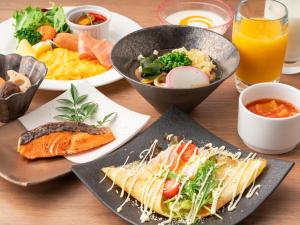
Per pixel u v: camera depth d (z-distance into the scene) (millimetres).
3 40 1104
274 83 870
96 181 781
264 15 987
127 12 1184
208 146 833
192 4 1151
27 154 826
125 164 812
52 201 792
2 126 879
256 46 917
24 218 771
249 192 763
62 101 925
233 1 1225
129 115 901
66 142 844
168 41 982
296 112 856
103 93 979
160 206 736
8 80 947
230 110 936
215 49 959
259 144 842
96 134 859
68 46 1078
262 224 756
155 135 853
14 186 814
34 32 1091
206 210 740
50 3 1198
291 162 788
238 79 964
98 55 1032
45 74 915
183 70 891
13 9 1206
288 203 781
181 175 771
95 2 1223
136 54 964
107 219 768
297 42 983
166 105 887
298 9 965
